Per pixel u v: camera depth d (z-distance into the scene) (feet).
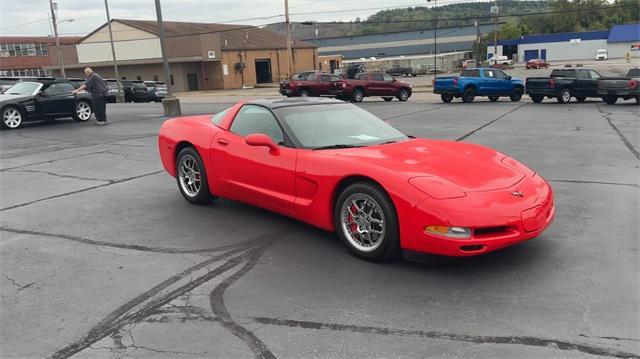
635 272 12.62
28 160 31.65
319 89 90.07
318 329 10.36
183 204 20.22
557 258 13.65
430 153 14.89
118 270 13.67
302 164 15.02
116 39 187.62
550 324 10.27
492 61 286.05
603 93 72.28
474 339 9.80
